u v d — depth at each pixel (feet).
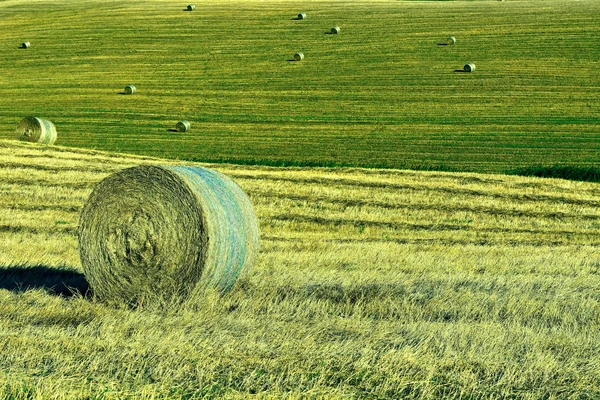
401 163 101.30
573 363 24.77
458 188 77.41
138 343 25.34
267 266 42.96
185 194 33.76
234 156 106.63
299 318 30.32
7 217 60.75
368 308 32.73
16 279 38.19
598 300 35.96
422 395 21.70
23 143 90.74
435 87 146.82
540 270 44.80
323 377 22.65
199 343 25.75
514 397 22.08
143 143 116.47
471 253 52.01
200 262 33.50
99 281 34.88
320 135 120.47
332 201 71.05
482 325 29.55
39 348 24.61
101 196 35.01
